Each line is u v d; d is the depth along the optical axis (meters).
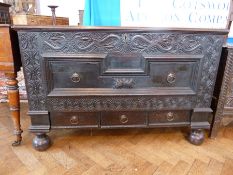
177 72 1.02
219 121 1.23
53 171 0.98
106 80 1.01
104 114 1.09
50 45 0.92
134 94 1.03
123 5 1.18
